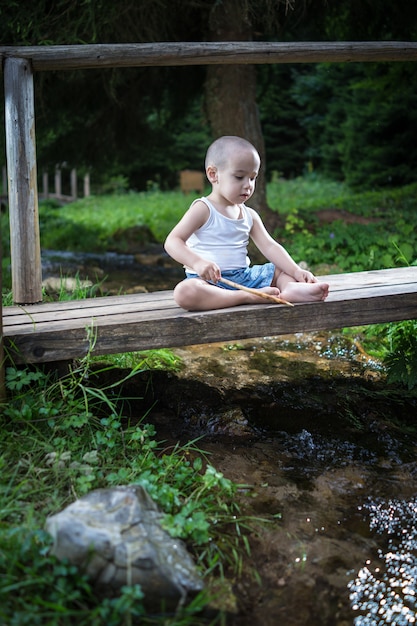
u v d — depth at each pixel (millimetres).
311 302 3738
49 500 2848
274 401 4117
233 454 3555
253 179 3654
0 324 3258
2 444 3137
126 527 2471
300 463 3516
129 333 3490
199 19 7883
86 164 9656
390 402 4188
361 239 7512
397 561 2789
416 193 10953
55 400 3559
